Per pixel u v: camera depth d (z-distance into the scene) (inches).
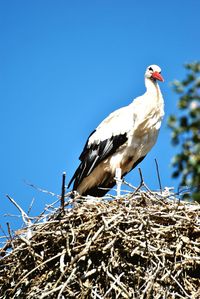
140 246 424.2
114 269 422.9
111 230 432.1
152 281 403.9
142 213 441.7
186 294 402.9
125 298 406.9
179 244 426.0
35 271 435.8
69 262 425.7
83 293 414.3
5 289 442.3
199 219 443.2
